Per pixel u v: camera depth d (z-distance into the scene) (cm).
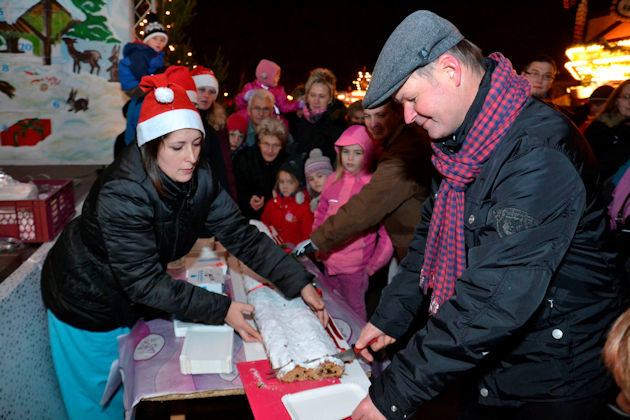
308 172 270
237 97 425
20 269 157
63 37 335
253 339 135
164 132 113
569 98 598
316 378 119
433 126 98
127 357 132
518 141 94
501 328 90
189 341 131
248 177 320
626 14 594
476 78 95
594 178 98
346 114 370
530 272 89
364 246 226
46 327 168
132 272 124
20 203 172
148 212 121
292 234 277
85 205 130
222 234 149
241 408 198
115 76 348
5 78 333
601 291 104
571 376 104
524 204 90
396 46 91
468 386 127
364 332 132
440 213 114
